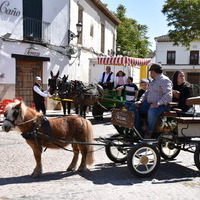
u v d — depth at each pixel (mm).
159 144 6746
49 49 16656
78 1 19016
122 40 37438
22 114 5398
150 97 6262
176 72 7309
